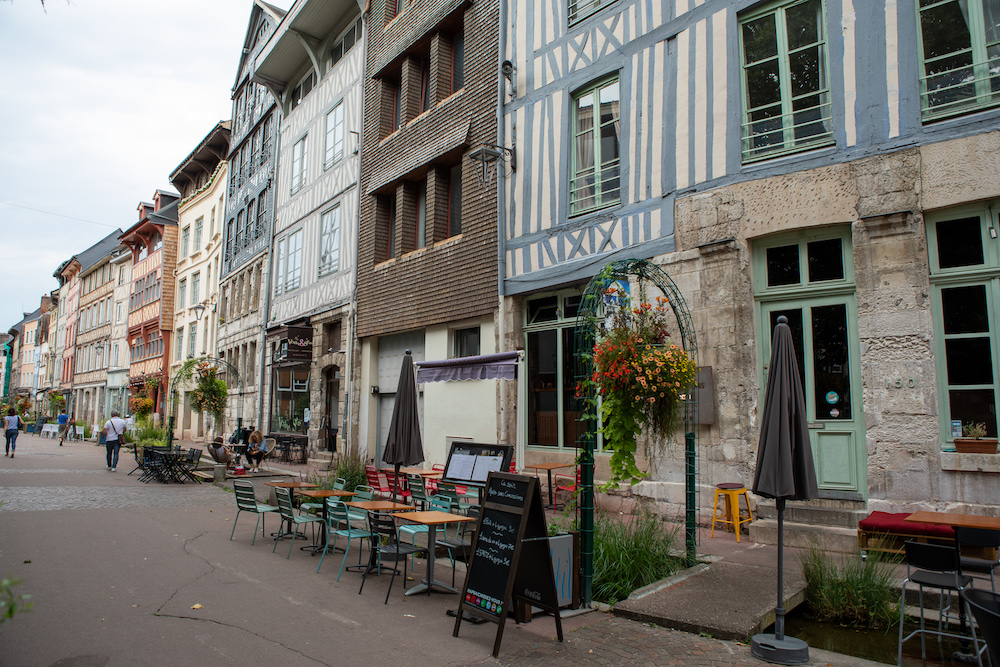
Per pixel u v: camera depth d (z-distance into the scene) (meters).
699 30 8.19
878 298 6.50
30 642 4.07
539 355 10.20
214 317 26.39
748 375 7.35
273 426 19.06
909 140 6.46
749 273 7.50
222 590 5.35
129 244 37.75
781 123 7.47
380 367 14.42
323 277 16.69
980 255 6.12
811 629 4.71
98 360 43.66
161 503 10.24
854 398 6.75
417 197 13.80
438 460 11.80
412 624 4.65
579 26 9.72
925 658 4.12
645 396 5.48
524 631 4.50
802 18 7.40
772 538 6.59
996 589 4.91
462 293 11.44
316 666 3.81
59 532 7.62
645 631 4.47
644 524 6.05
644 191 8.58
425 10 13.19
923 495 6.08
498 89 10.84
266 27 22.75
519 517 4.32
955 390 6.13
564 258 9.59
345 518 6.24
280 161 20.41
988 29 6.21
